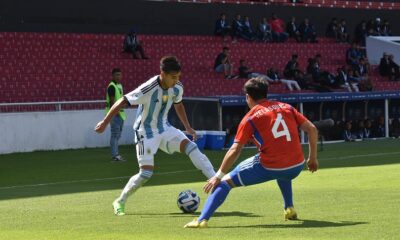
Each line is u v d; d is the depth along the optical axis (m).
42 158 63.38
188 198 29.64
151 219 27.89
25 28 87.25
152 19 96.88
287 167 24.84
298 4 109.31
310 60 93.19
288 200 26.72
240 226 25.41
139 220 27.66
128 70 86.19
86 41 88.25
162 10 97.69
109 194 38.25
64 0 89.94
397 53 105.56
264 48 99.62
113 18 93.81
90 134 73.62
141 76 86.88
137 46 88.50
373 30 110.56
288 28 104.25
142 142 29.75
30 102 74.75
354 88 92.56
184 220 27.44
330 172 47.16
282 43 101.75
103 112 74.56
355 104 81.81
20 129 69.38
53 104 72.12
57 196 38.03
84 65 83.69
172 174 49.09
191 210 29.70
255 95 25.31
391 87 99.38
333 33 108.12
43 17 88.56
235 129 72.31
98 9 92.56
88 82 82.19
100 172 51.75
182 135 30.25
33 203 34.91
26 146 69.69
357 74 97.06
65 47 85.75
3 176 50.81
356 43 107.75
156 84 29.30
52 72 81.00
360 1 116.50
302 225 25.34
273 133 24.75
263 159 24.83
